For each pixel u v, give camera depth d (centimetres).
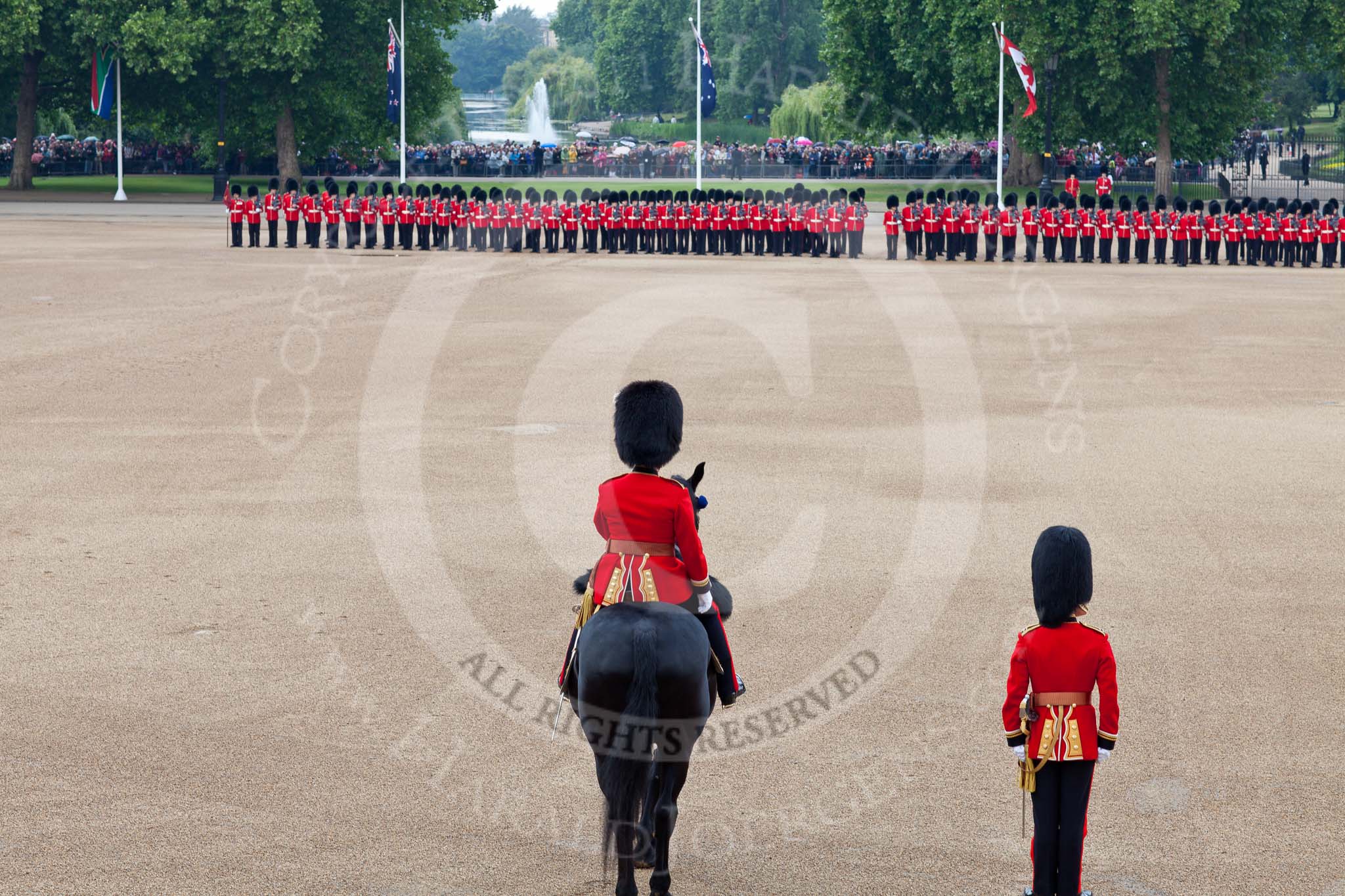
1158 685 3959
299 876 2872
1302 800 3250
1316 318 12706
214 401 8319
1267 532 5566
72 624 4388
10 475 6378
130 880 2834
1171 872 2923
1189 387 9094
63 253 18000
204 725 3634
